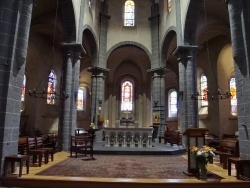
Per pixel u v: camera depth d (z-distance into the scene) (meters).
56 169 8.69
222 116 19.95
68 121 14.77
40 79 20.81
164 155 13.15
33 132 19.67
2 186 7.09
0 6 7.86
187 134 8.43
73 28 15.21
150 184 6.98
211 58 21.16
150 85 27.02
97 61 21.14
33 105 20.20
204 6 16.17
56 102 23.06
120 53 26.06
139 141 15.03
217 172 8.58
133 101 28.39
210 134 19.97
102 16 22.20
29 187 7.09
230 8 8.38
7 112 7.46
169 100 29.47
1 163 7.19
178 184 7.00
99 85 21.05
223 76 20.73
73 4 14.59
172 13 18.20
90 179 7.26
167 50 21.22
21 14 8.19
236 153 8.98
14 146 7.90
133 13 23.66
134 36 22.69
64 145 14.41
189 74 15.53
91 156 11.54
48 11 17.67
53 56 22.55
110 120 26.94
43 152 9.39
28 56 20.67
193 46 15.55
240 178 7.41
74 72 15.51
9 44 7.79
